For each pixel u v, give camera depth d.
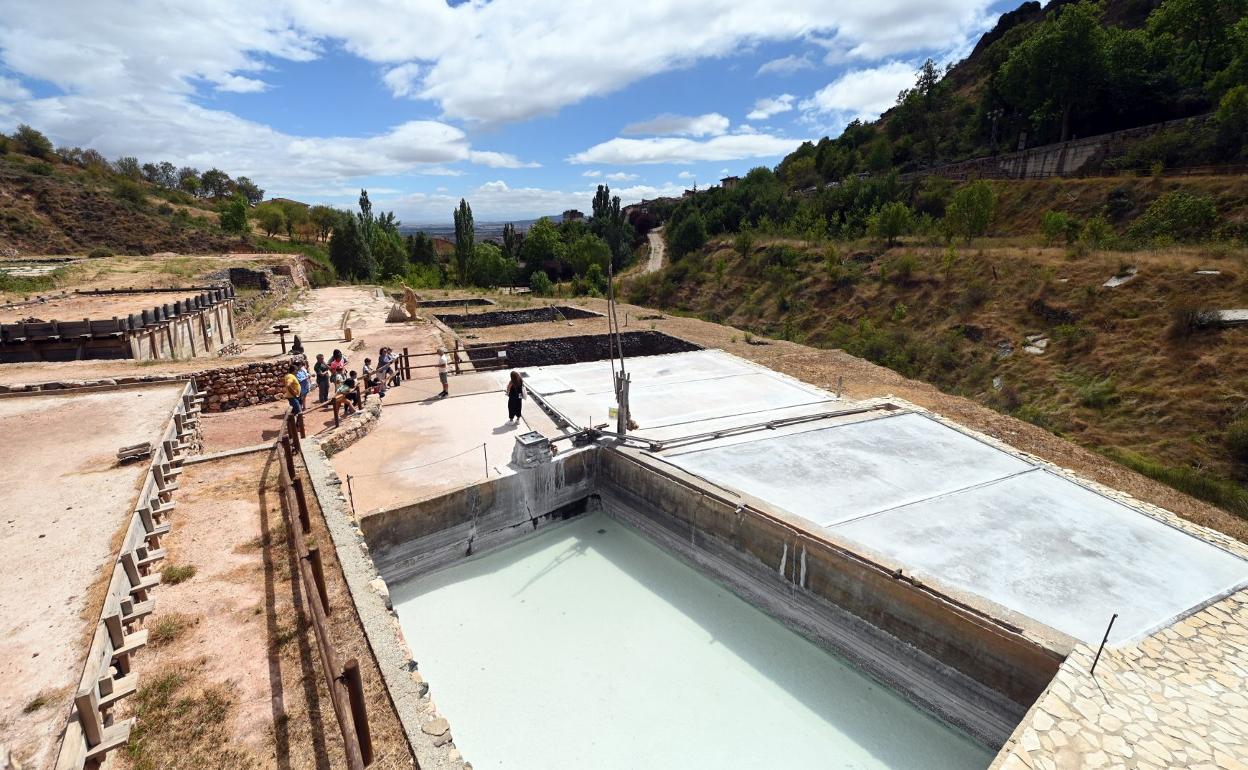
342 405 14.43
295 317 27.95
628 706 8.07
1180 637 7.70
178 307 16.66
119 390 11.45
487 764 7.10
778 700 8.37
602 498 13.58
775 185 76.06
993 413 16.53
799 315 39.66
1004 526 10.20
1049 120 53.09
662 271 56.84
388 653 6.01
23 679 4.55
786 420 14.66
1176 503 11.92
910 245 40.66
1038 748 6.01
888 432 14.27
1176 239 30.09
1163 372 21.75
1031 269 30.27
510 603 10.22
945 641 8.20
